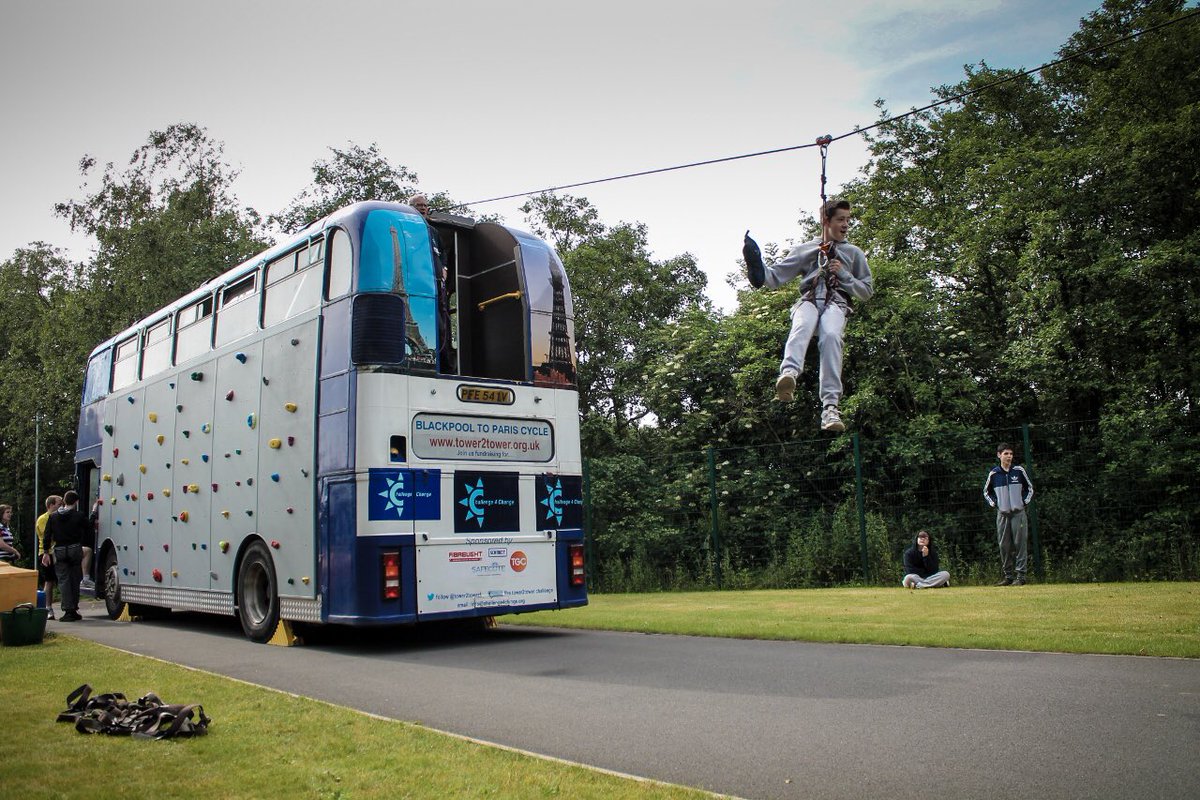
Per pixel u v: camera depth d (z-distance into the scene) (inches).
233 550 487.8
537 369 455.8
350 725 226.1
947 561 656.4
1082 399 811.4
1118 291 762.2
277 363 461.4
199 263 1268.5
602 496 812.0
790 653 336.2
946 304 871.7
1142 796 155.9
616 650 372.8
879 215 1039.0
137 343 645.9
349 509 400.2
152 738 209.6
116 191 1385.3
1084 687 244.2
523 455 445.1
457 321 478.3
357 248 414.6
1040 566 624.7
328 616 408.5
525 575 438.6
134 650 429.4
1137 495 668.7
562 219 1193.4
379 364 403.2
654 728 222.1
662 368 930.1
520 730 226.2
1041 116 992.2
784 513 760.3
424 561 405.7
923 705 232.5
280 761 188.9
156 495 586.6
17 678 315.0
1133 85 803.4
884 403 776.3
